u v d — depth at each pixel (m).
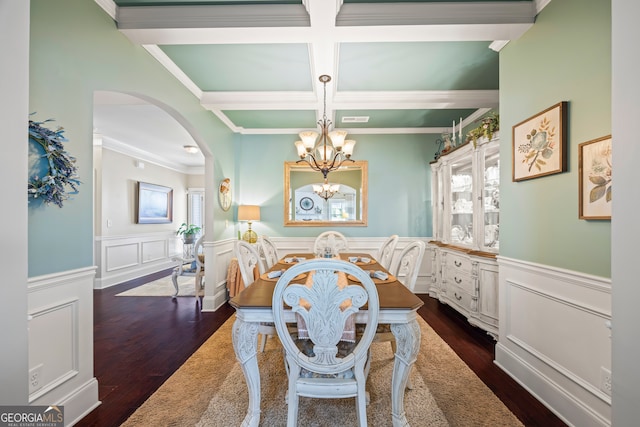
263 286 1.88
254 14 1.96
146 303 3.96
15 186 0.85
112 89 1.94
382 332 1.82
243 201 4.57
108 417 1.67
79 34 1.68
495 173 2.72
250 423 1.53
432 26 1.93
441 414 1.67
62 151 1.49
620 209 0.85
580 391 1.54
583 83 1.53
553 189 1.72
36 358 1.45
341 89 3.13
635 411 0.80
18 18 0.86
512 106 2.10
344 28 1.96
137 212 5.64
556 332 1.70
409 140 4.54
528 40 1.94
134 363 2.29
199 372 2.15
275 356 2.38
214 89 3.18
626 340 0.82
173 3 1.95
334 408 1.74
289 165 4.54
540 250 1.82
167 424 1.61
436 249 4.00
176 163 6.94
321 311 1.33
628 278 0.82
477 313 2.85
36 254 1.44
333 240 3.79
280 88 3.15
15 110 0.85
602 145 1.41
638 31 0.81
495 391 1.89
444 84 3.03
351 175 4.55
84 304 1.72
